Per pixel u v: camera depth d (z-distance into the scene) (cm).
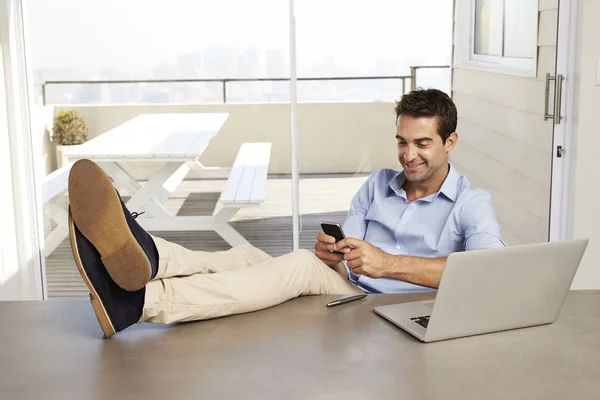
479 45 382
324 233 229
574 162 368
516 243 389
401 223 252
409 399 149
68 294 402
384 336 184
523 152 382
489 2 378
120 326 186
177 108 392
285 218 400
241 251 240
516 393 151
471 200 242
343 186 399
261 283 205
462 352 173
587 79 359
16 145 383
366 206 267
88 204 179
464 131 388
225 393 153
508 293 183
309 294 223
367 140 396
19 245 389
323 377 160
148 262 184
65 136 391
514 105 381
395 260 222
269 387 156
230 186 397
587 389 153
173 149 394
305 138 395
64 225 397
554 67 368
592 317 197
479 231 234
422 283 222
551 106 372
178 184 397
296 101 392
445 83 389
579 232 371
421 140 238
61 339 186
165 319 193
